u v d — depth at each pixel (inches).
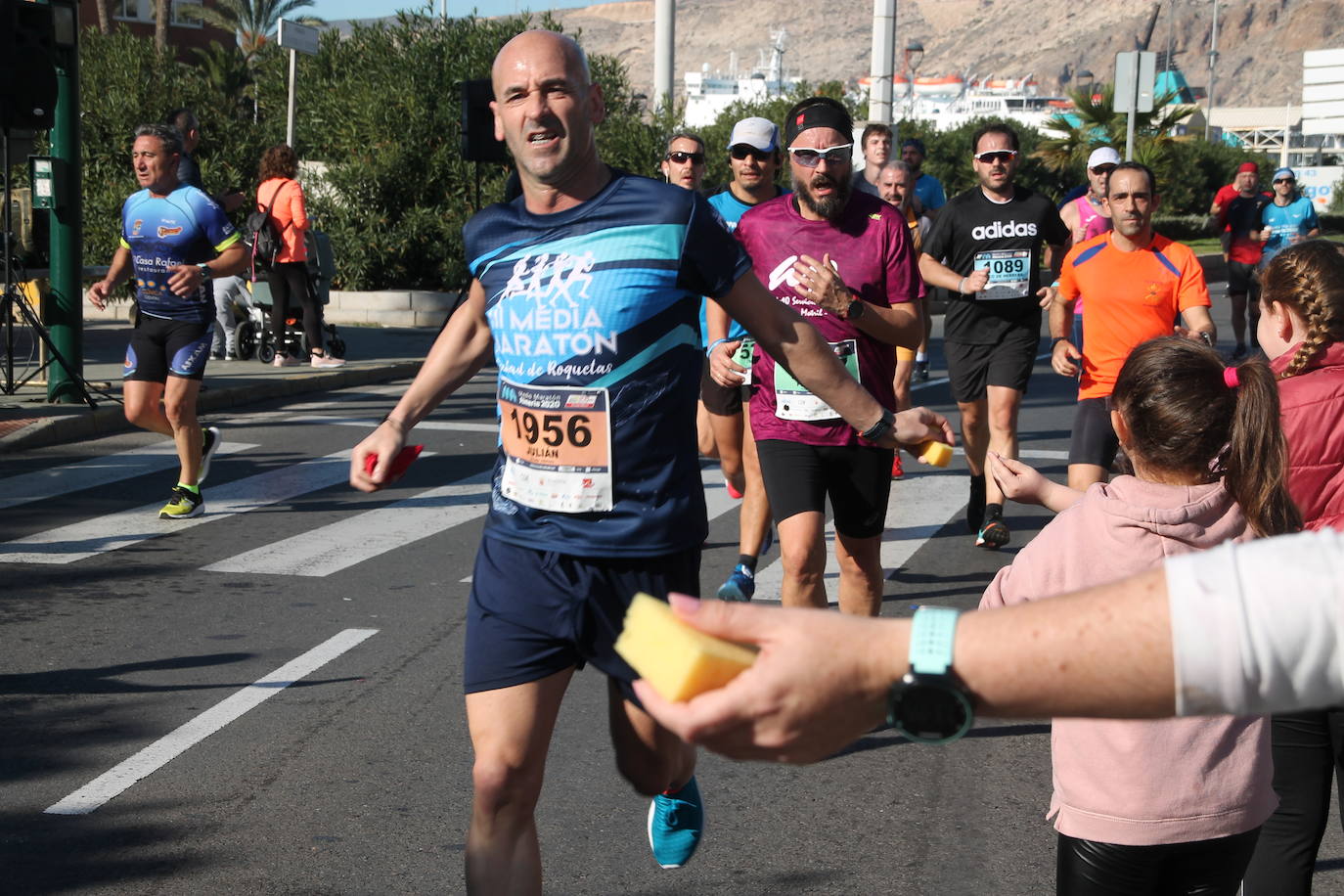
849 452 190.7
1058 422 477.4
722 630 50.8
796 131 196.2
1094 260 256.7
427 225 771.4
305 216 564.1
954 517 337.1
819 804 171.3
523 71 120.4
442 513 331.3
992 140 299.4
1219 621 46.6
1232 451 102.3
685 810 142.1
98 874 150.1
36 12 438.6
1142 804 102.3
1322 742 121.6
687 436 124.1
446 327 135.5
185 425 318.7
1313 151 4471.0
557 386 121.2
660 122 853.8
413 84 786.8
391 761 181.5
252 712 198.7
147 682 210.7
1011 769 182.4
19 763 179.8
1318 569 46.4
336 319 769.6
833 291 189.8
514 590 121.5
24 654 223.0
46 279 495.8
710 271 121.1
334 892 147.1
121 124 803.4
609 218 121.2
